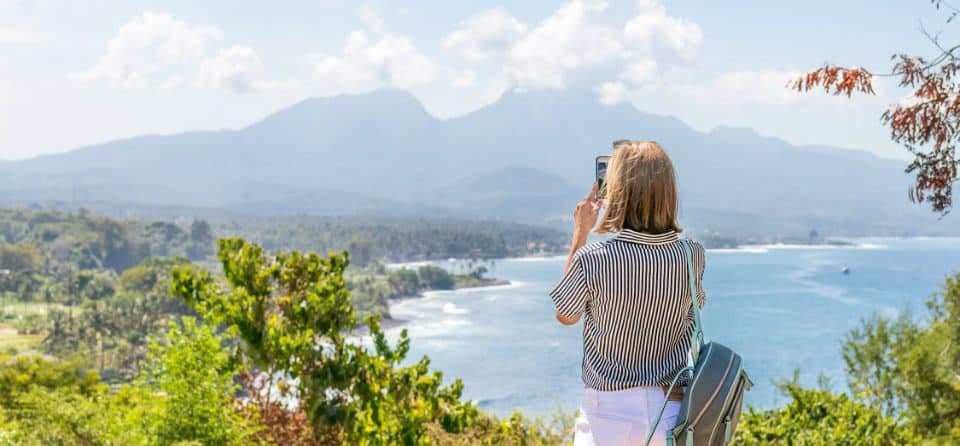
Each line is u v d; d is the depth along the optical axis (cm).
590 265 226
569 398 7156
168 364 495
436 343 11144
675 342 230
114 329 10250
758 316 11688
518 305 16475
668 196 227
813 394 778
